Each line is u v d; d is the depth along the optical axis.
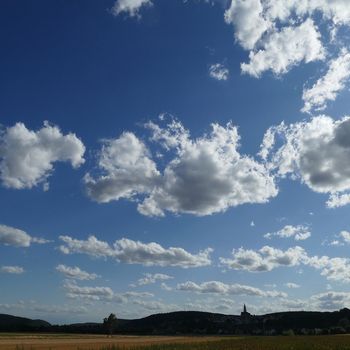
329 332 175.25
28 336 119.38
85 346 62.78
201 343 70.81
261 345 63.41
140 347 54.88
